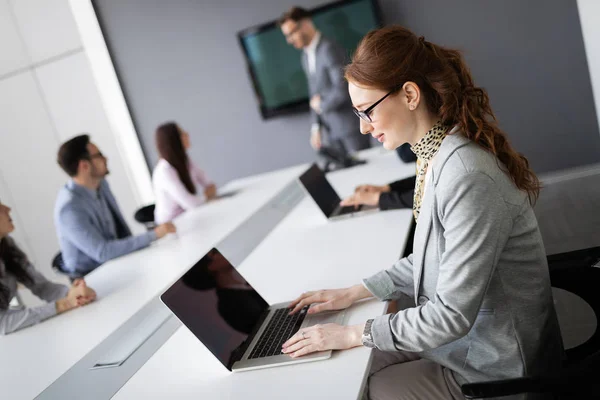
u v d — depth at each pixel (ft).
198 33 16.53
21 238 17.75
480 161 3.58
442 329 3.57
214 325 4.31
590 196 10.84
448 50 4.01
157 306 6.17
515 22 13.92
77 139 9.33
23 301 15.62
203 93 17.08
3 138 17.29
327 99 14.40
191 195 11.86
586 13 12.27
